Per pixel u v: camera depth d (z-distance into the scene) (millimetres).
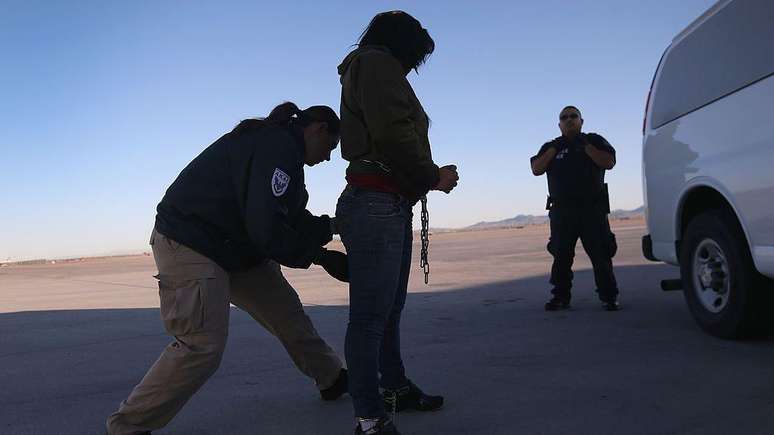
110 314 7246
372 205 2588
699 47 4621
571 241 5930
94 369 4371
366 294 2619
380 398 2654
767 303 4242
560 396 3271
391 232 2617
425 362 4129
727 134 4262
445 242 26031
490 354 4285
